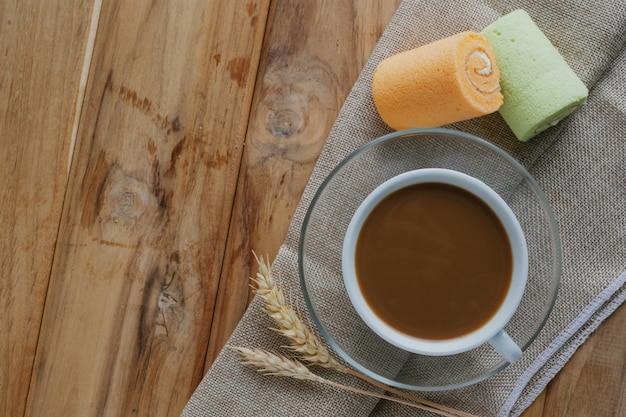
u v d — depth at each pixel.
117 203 0.54
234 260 0.54
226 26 0.54
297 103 0.54
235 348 0.51
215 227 0.54
